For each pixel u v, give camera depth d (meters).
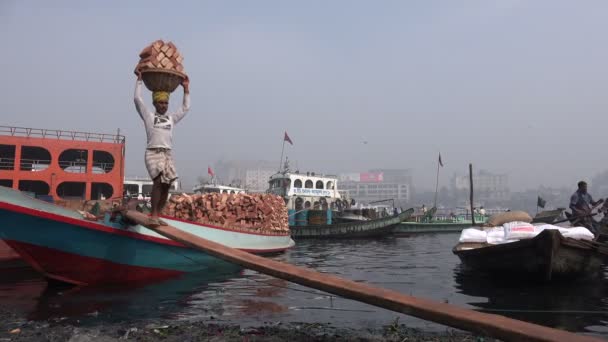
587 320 5.44
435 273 10.27
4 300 6.41
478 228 11.14
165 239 8.50
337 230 26.89
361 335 4.56
